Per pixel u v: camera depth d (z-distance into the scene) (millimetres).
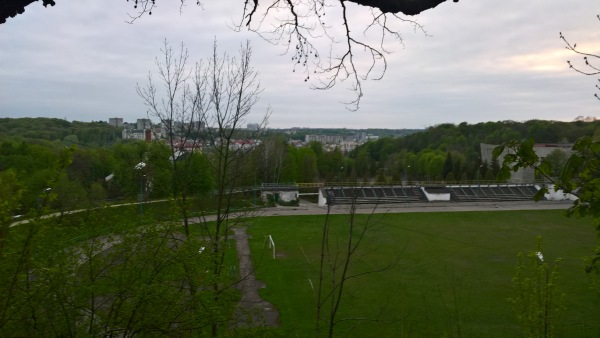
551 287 8438
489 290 21641
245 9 4688
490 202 59531
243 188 15664
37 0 3863
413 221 44062
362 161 80438
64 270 5984
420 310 18641
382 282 22625
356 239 32719
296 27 4863
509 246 32781
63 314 6039
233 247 31469
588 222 44250
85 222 6973
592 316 18188
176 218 7715
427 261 27500
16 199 5082
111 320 6426
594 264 5648
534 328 8500
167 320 6793
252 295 20641
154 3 4359
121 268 6719
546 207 55781
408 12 3943
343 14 4512
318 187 60062
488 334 16219
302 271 24625
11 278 5242
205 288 8258
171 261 6988
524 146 4070
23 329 5609
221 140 11227
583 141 3816
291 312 18406
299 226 40562
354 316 17922
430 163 86062
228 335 7996
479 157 86875
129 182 15898
